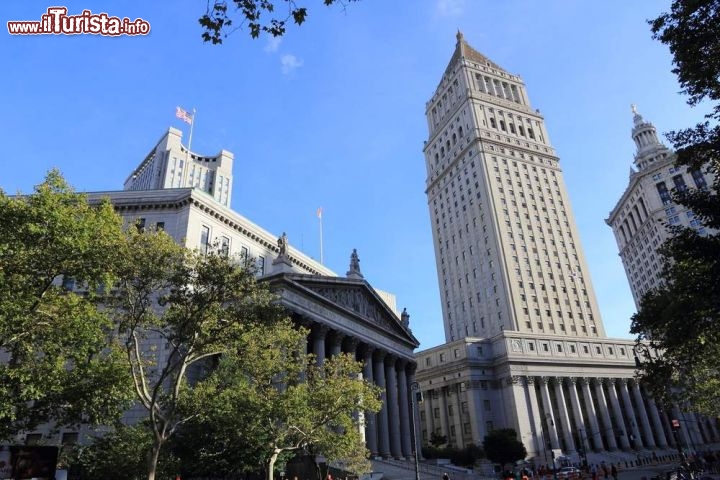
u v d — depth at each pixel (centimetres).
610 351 10825
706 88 2053
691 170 2269
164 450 3638
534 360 9812
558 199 13338
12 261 2591
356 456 3959
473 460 7744
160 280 2975
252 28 1277
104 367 2914
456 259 13000
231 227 6388
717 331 2781
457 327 12400
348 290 6456
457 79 14925
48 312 2781
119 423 3566
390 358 7081
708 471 5266
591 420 9900
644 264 16350
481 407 9425
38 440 4188
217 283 2892
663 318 2658
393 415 6706
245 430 3403
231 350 3412
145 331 3812
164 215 5903
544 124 14662
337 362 3972
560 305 11562
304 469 4581
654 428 10750
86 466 3456
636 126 17538
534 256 11912
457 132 14200
